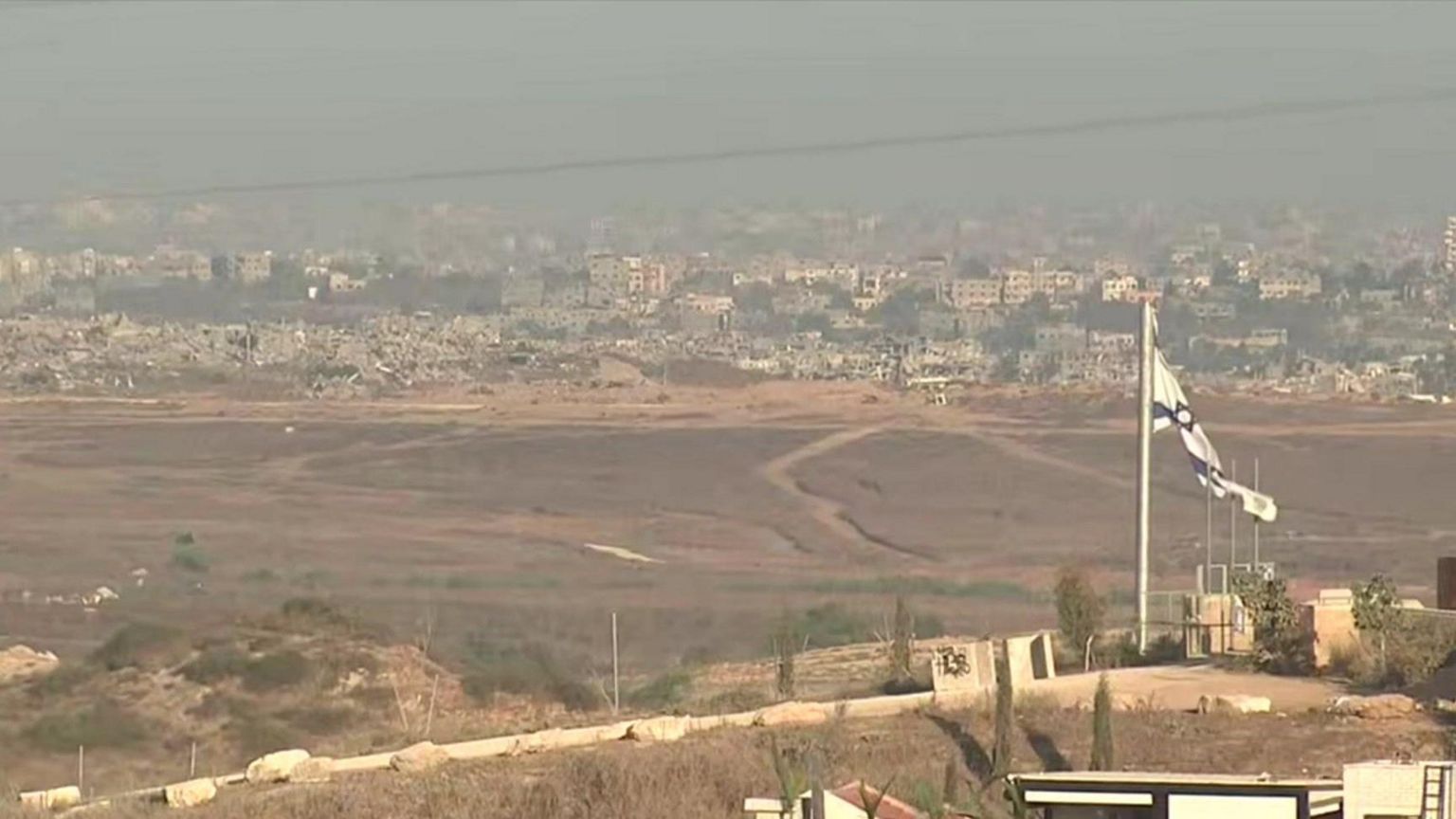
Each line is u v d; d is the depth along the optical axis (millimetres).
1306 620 183500
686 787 140625
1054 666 190375
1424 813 103812
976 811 124625
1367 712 157875
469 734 168625
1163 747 150875
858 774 139875
